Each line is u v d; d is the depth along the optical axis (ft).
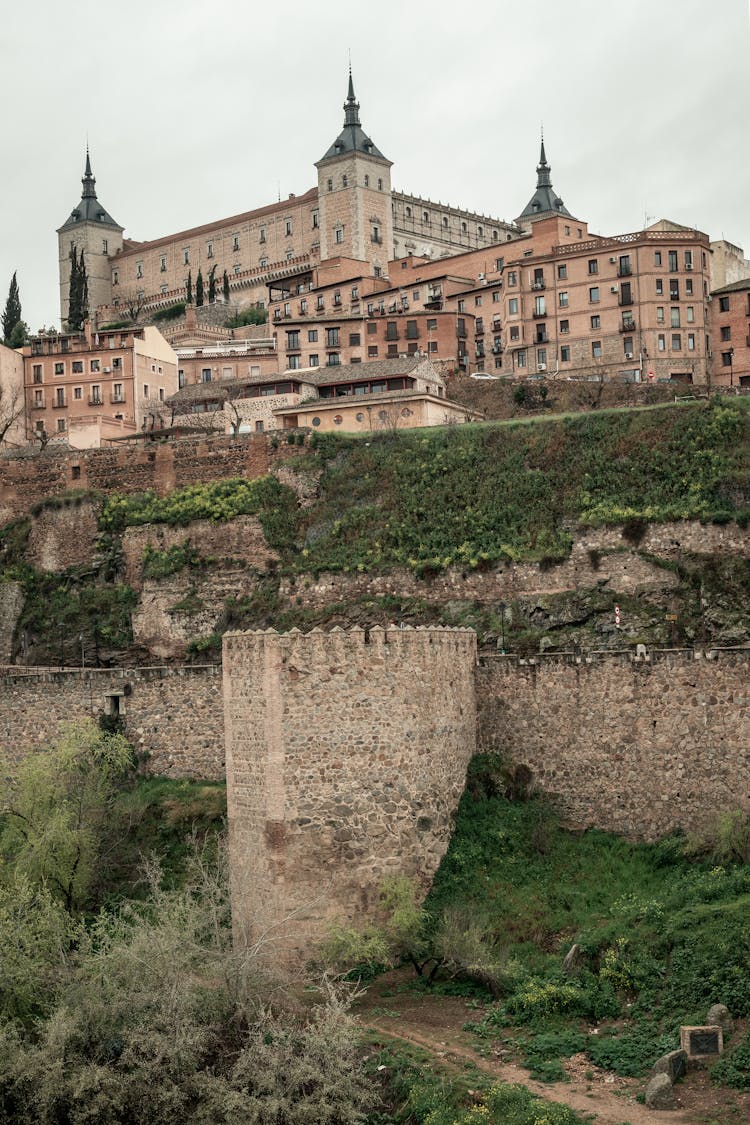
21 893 153.89
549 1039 126.82
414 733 154.71
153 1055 130.00
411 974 144.97
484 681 171.73
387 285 589.32
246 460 325.01
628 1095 115.96
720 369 460.14
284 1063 125.49
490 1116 114.62
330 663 149.28
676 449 274.98
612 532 256.93
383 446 311.68
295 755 146.72
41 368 507.71
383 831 149.69
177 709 203.82
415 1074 123.13
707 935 133.28
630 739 162.50
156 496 329.31
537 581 257.55
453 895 152.25
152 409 493.36
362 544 285.23
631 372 449.06
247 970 133.90
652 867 154.92
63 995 137.90
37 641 307.37
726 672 157.79
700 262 462.60
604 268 469.98
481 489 285.02
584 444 285.23
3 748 216.74
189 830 187.21
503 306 492.95
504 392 402.72
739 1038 119.24
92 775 193.47
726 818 151.64
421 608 262.06
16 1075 130.72
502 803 165.58
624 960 135.74
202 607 295.89
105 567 317.01
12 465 346.74
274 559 298.15
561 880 155.43
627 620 239.50
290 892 144.87
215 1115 125.70
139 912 173.17
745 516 246.68
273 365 529.04
